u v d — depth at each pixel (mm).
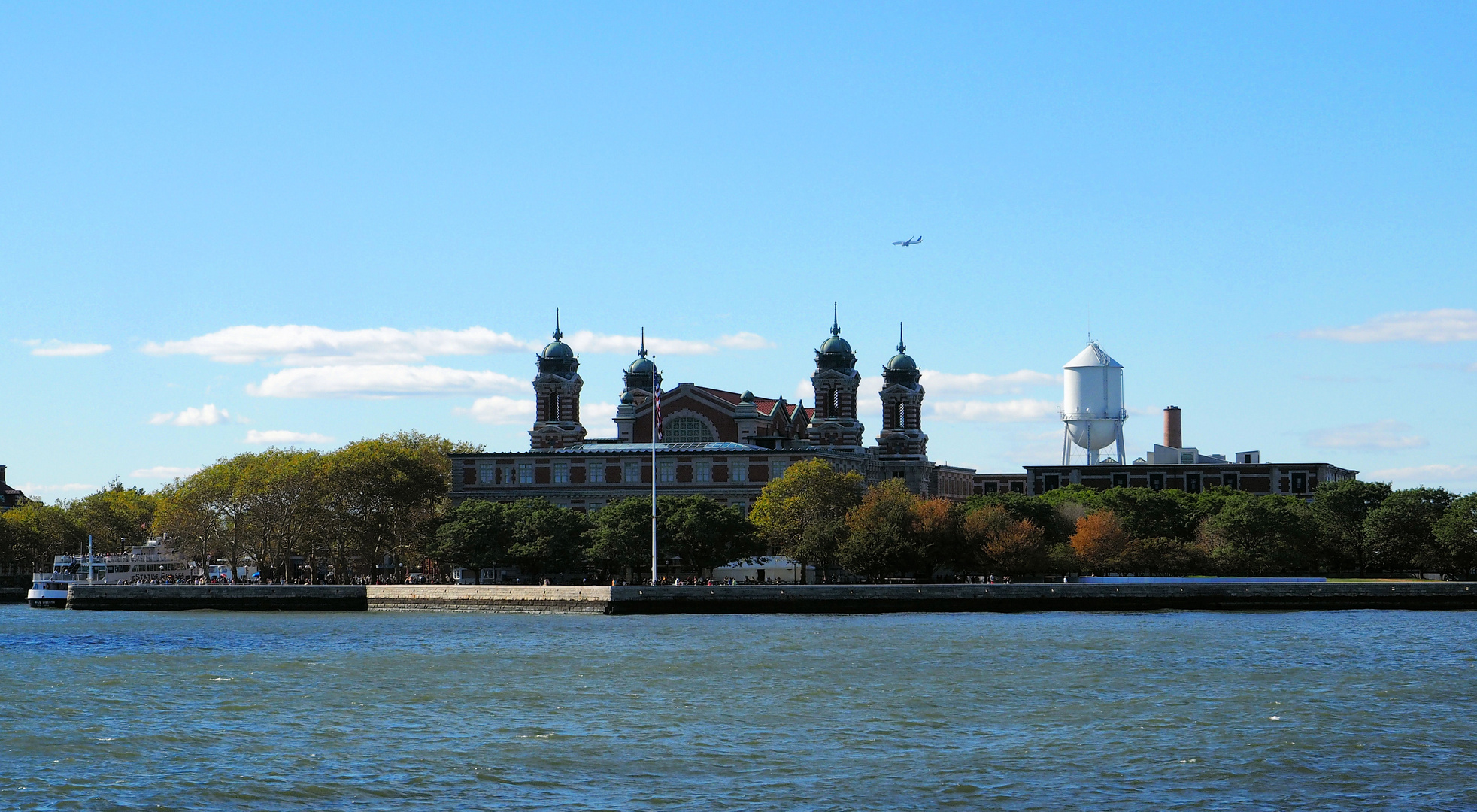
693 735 84062
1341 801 68312
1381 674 109500
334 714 91438
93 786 71062
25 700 97438
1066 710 92875
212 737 83500
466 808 67438
